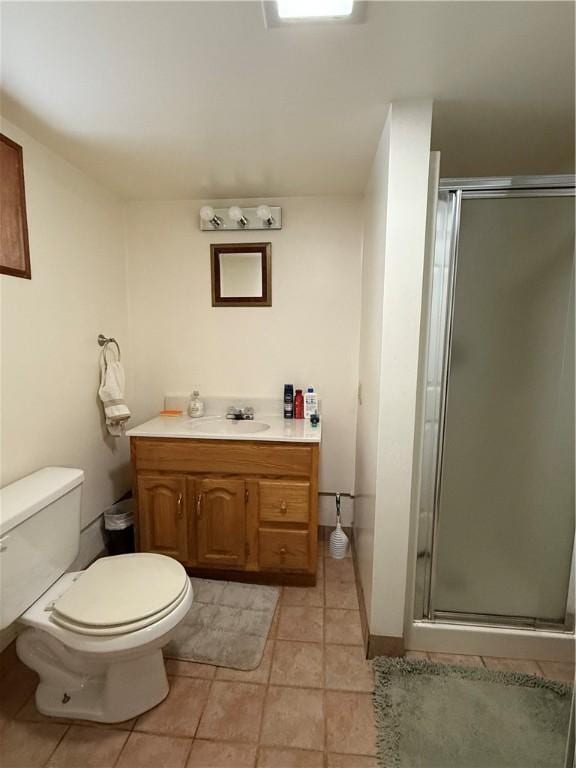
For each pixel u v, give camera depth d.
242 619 1.65
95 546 1.96
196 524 1.87
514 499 1.46
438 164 1.29
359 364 2.18
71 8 0.89
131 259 2.26
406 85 1.17
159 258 2.25
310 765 1.09
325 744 1.14
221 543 1.88
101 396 1.96
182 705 1.26
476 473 1.45
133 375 2.35
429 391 1.41
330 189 2.05
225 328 2.28
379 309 1.42
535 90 1.21
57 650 1.22
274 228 2.16
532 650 1.45
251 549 1.87
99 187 1.97
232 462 1.82
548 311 1.36
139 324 2.31
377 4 0.88
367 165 1.75
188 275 2.25
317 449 1.78
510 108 1.31
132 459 1.88
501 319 1.38
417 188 1.26
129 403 2.33
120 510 2.07
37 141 1.52
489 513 1.47
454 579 1.51
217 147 1.59
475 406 1.42
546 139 1.55
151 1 0.87
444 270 1.35
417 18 0.92
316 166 1.76
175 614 1.19
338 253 2.17
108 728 1.19
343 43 1.00
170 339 2.31
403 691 1.31
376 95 1.22
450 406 1.43
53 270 1.63
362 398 1.96
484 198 1.33
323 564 2.10
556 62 1.07
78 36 0.98
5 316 1.38
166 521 1.89
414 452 1.41
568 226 1.31
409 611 1.49
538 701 1.28
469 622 1.50
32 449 1.52
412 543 1.45
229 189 2.05
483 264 1.36
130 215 2.23
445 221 1.33
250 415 2.21
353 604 1.77
